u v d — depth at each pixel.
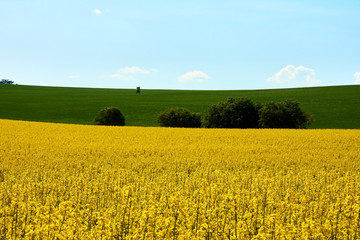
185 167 20.66
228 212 9.11
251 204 9.62
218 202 11.05
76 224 8.03
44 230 7.45
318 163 22.31
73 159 22.75
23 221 9.15
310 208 10.44
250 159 23.25
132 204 8.80
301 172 18.78
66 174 18.27
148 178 16.84
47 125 44.69
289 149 28.00
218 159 23.16
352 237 8.04
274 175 19.14
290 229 8.27
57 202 12.96
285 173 19.77
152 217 8.08
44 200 13.05
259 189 12.84
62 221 7.92
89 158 22.95
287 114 53.22
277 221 8.42
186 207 8.52
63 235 7.34
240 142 31.88
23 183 15.63
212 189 11.09
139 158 23.61
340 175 18.84
